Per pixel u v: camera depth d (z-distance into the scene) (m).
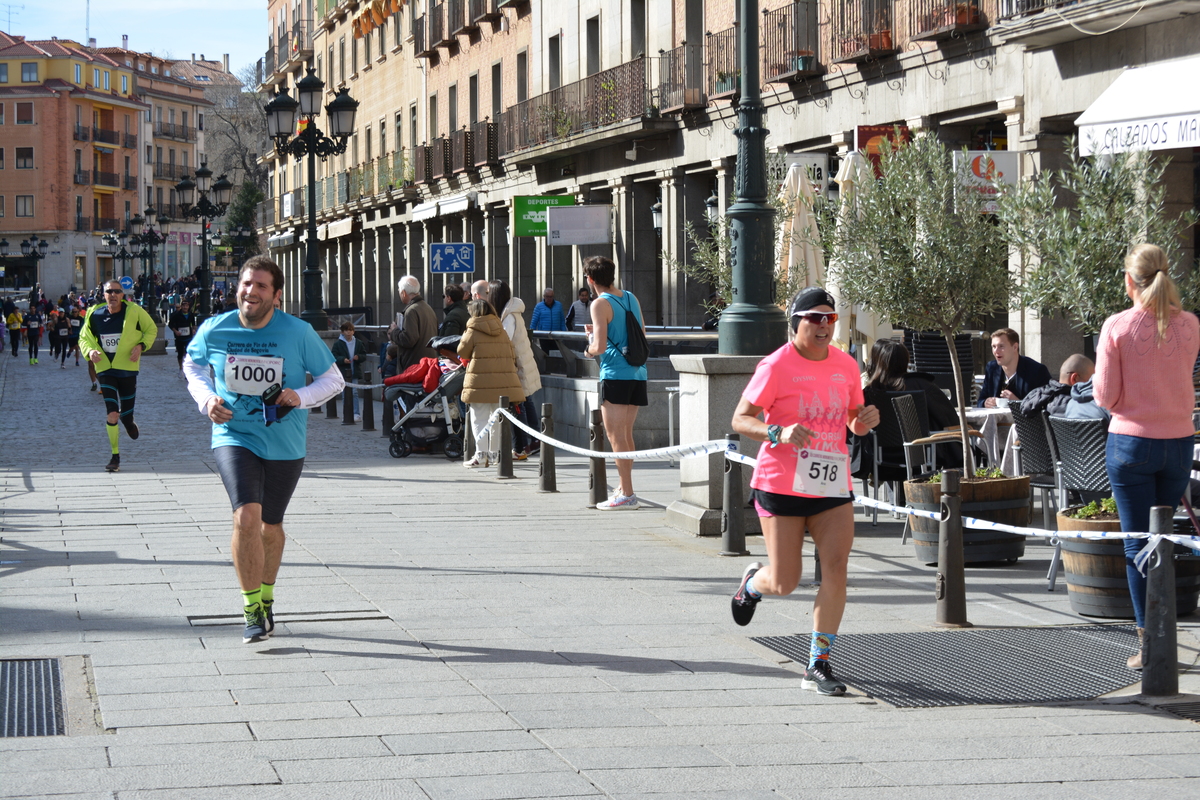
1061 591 8.71
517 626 7.59
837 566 6.34
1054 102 19.25
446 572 9.23
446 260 29.48
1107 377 6.79
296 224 72.69
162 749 5.30
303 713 5.83
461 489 13.95
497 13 41.56
